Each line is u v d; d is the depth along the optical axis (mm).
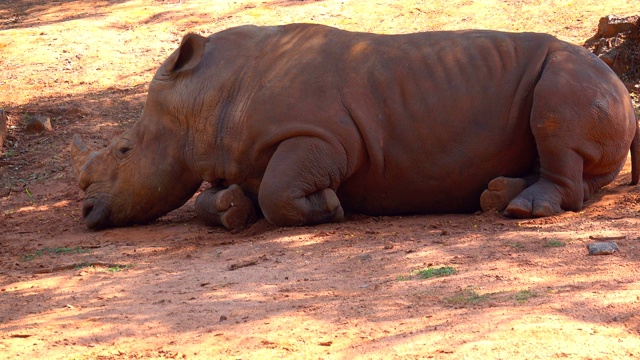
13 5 31781
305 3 28547
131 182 14844
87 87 23891
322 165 13211
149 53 25734
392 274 10352
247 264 11422
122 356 8273
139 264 12156
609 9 25234
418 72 13539
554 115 12820
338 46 13875
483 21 25703
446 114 13375
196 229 14414
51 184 19094
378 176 13617
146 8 29688
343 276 10492
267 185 13188
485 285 9516
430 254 11016
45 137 21328
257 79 13875
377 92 13500
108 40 26828
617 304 8430
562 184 12930
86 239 14445
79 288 11062
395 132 13461
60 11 30453
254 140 13633
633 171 14328
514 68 13422
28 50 26266
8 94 23625
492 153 13414
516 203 12711
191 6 29266
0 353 8523
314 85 13500
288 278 10602
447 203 13867
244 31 14555
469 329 8070
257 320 8992
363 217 14109
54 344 8711
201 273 11250
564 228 11773
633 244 10617
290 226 13328
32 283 11516
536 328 7895
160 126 14656
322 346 8094
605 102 13023
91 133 21312
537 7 26234
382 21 26406
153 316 9453
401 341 7969
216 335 8617
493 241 11383
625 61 21141
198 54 14250
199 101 14141
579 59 13320
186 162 14555
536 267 10023
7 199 18531
